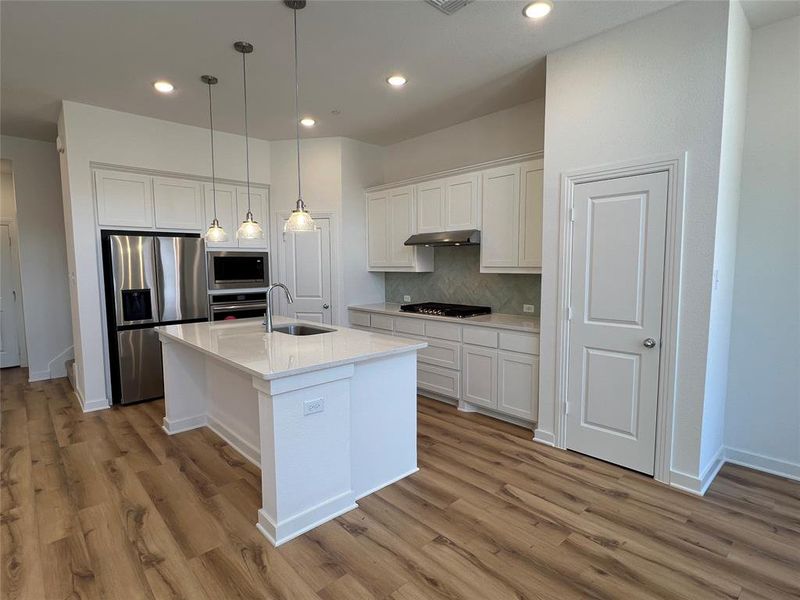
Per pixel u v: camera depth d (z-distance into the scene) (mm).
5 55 2932
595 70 2762
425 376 4234
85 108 3836
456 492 2576
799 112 2566
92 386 4012
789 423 2723
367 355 2406
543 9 2445
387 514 2357
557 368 3094
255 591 1816
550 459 2975
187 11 2438
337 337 2959
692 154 2416
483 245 3947
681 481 2582
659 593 1793
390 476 2701
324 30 2660
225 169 4703
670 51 2459
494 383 3639
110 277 4020
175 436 3414
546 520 2291
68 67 3119
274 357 2318
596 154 2791
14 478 2740
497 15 2510
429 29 2658
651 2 2398
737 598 1766
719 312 2580
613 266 2758
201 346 2627
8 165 5281
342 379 2328
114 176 4059
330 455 2309
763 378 2791
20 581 1866
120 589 1824
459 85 3508
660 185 2535
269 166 5043
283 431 2109
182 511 2381
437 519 2309
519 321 3699
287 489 2150
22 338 5781
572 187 2914
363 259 5176
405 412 2771
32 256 5004
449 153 4609
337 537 2162
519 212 3643
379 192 4957
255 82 3402
